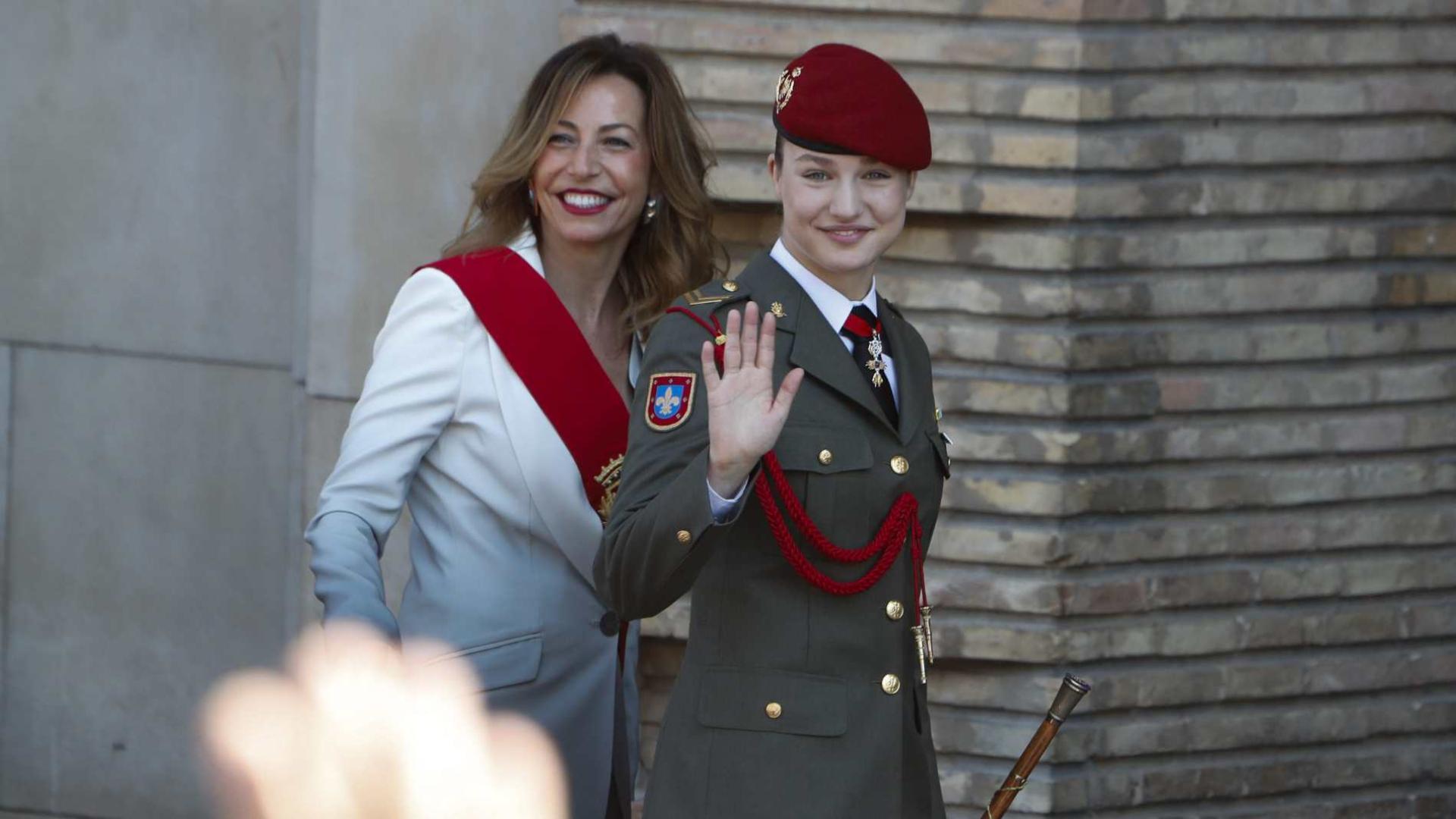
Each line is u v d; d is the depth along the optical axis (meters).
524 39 15.44
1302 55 14.55
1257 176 14.61
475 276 11.98
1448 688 15.59
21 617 18.95
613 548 9.25
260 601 18.12
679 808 9.57
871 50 14.18
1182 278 14.55
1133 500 14.56
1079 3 14.04
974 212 14.19
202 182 18.11
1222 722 14.96
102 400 18.64
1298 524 14.98
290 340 17.86
